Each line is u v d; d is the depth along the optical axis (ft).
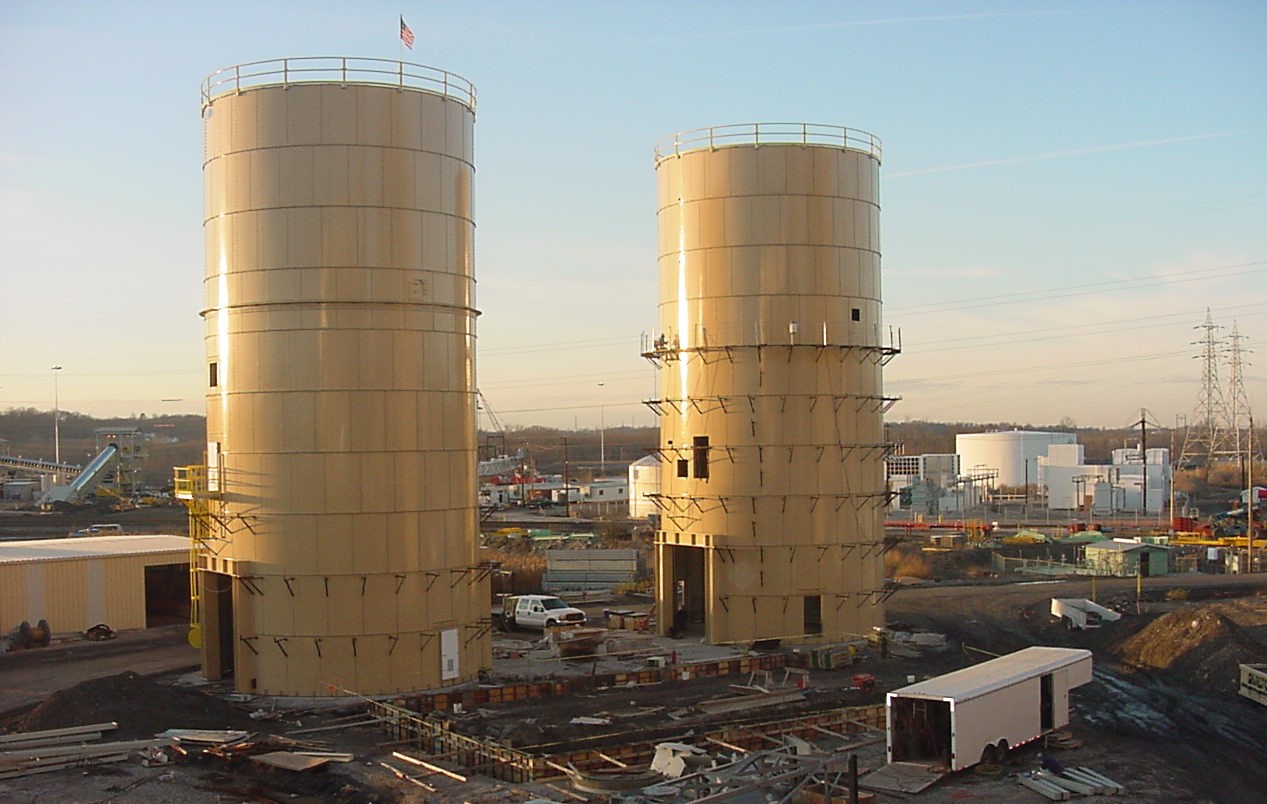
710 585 155.74
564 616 168.45
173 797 90.17
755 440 154.51
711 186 157.28
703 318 157.38
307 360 122.42
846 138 158.51
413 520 124.77
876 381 160.97
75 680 138.10
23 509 458.50
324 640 121.80
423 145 127.13
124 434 546.26
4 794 90.53
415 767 97.09
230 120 125.59
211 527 127.44
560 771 95.14
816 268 155.33
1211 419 610.65
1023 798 89.10
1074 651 112.88
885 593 161.48
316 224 122.72
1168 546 265.75
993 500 488.85
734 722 111.75
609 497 491.72
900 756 96.68
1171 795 91.35
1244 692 128.77
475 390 134.00
